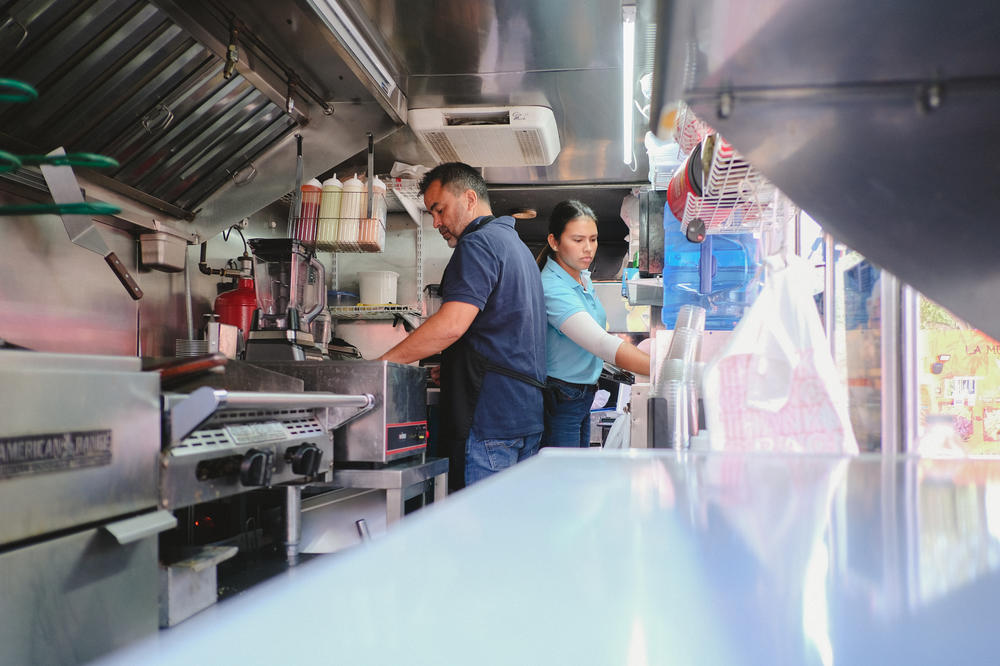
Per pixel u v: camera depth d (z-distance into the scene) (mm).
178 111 2029
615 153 3367
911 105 528
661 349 1370
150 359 1318
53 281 2018
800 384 902
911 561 219
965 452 793
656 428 1171
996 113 513
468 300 2086
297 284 2398
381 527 1764
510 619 144
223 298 2779
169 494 1136
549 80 2662
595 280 4762
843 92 530
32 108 1686
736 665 125
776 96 543
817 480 413
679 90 554
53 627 928
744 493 357
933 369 1159
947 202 565
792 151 577
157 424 1130
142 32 1721
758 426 900
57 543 938
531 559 200
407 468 1776
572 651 124
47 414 928
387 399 1730
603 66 2543
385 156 3373
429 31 2314
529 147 3059
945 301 618
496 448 2146
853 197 592
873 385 1254
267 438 1401
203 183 2395
